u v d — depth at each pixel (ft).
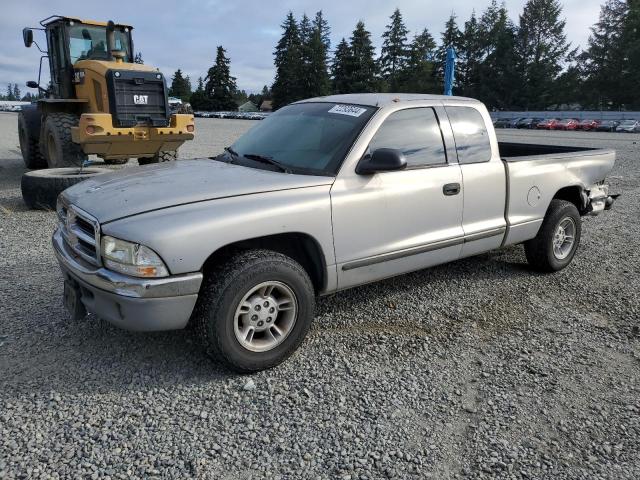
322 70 279.49
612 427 10.15
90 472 8.53
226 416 10.09
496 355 12.79
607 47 248.32
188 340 12.82
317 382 11.30
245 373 11.46
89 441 9.24
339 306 15.30
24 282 16.26
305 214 11.71
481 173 15.51
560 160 18.13
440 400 10.84
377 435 9.68
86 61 34.37
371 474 8.73
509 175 16.29
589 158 19.45
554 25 251.80
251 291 11.00
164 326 10.52
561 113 188.03
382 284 17.15
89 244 11.05
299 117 14.93
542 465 9.08
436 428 9.95
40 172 26.68
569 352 13.05
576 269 19.39
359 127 13.24
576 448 9.53
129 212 10.55
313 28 304.91
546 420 10.30
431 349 12.96
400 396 10.91
